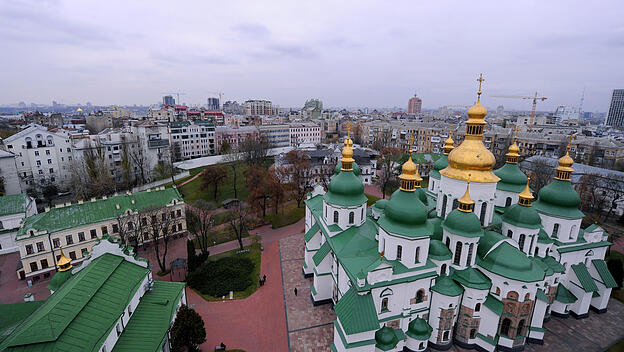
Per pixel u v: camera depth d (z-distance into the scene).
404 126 196.12
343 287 44.81
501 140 151.00
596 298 50.41
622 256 67.31
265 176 105.75
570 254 49.31
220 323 48.31
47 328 30.69
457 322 42.78
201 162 141.88
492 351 40.91
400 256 41.31
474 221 40.84
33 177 103.75
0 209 67.38
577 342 44.09
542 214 50.16
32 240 58.53
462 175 44.72
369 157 121.56
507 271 40.06
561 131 172.88
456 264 42.38
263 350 43.19
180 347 39.03
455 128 172.25
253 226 82.56
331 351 42.50
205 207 71.38
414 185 41.03
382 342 39.00
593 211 92.19
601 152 126.31
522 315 40.59
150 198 73.19
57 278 41.88
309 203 66.38
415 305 41.47
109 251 43.66
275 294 55.25
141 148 126.81
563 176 49.22
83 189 100.94
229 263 64.69
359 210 52.34
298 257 67.81
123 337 37.22
